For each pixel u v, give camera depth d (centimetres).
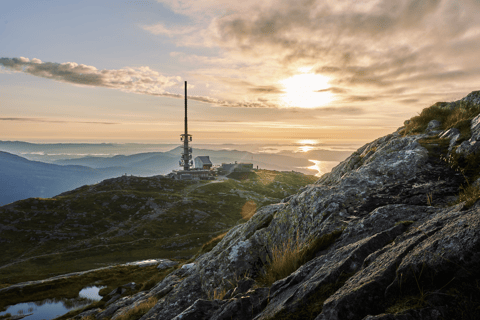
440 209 455
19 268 8300
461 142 722
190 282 1001
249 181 19688
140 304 1456
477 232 213
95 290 5256
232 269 803
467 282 197
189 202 14188
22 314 4491
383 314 205
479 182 501
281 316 290
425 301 204
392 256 276
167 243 10238
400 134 1109
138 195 14550
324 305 256
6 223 11112
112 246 9906
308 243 554
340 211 610
